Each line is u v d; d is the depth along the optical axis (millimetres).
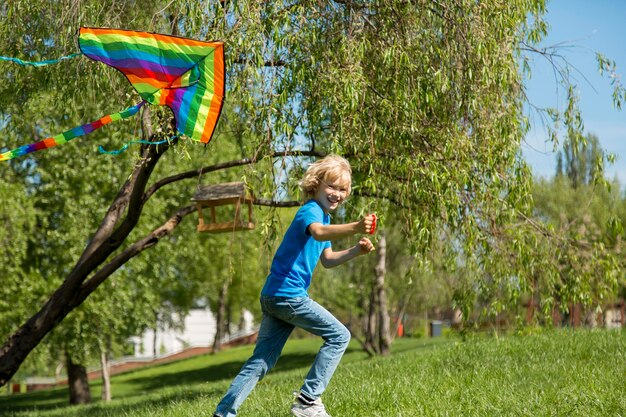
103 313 20438
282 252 4500
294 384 8609
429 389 6145
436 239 9234
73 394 25359
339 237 4188
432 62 8547
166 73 5512
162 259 21891
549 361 7984
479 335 11234
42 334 10445
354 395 5922
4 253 18781
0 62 9086
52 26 9016
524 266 9641
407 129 8242
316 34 8219
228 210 22641
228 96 8047
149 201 20469
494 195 8820
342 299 28516
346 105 7824
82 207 19844
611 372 6629
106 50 5301
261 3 7938
